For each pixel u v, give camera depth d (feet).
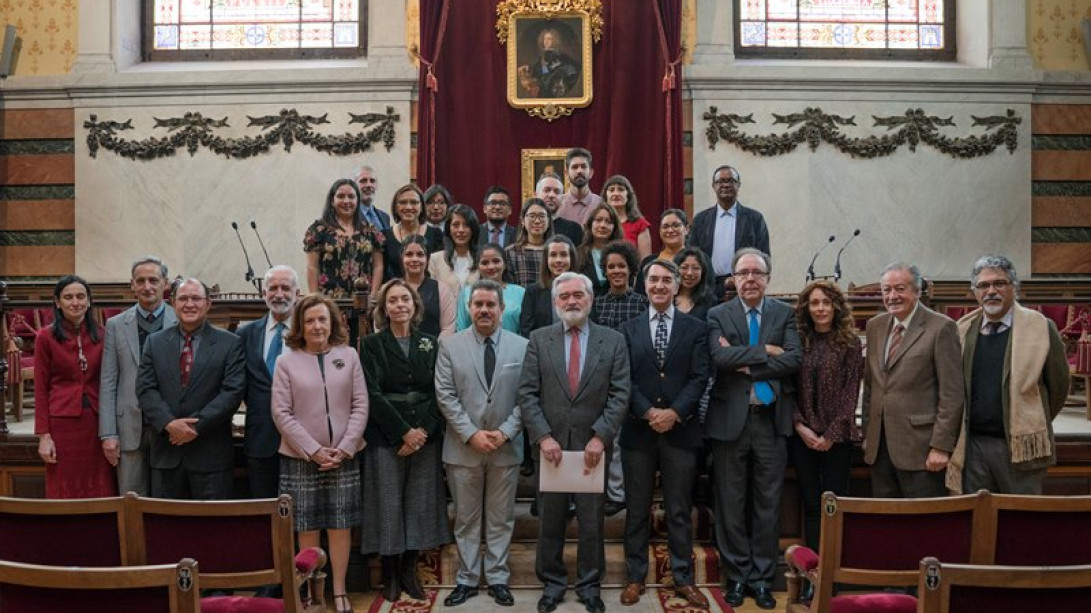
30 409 21.34
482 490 14.16
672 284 13.87
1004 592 6.82
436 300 15.67
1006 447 12.63
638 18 27.58
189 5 29.01
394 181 27.68
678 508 13.91
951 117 27.99
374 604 13.98
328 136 27.73
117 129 27.86
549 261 15.31
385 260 17.35
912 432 12.96
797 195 27.68
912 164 27.91
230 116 27.81
